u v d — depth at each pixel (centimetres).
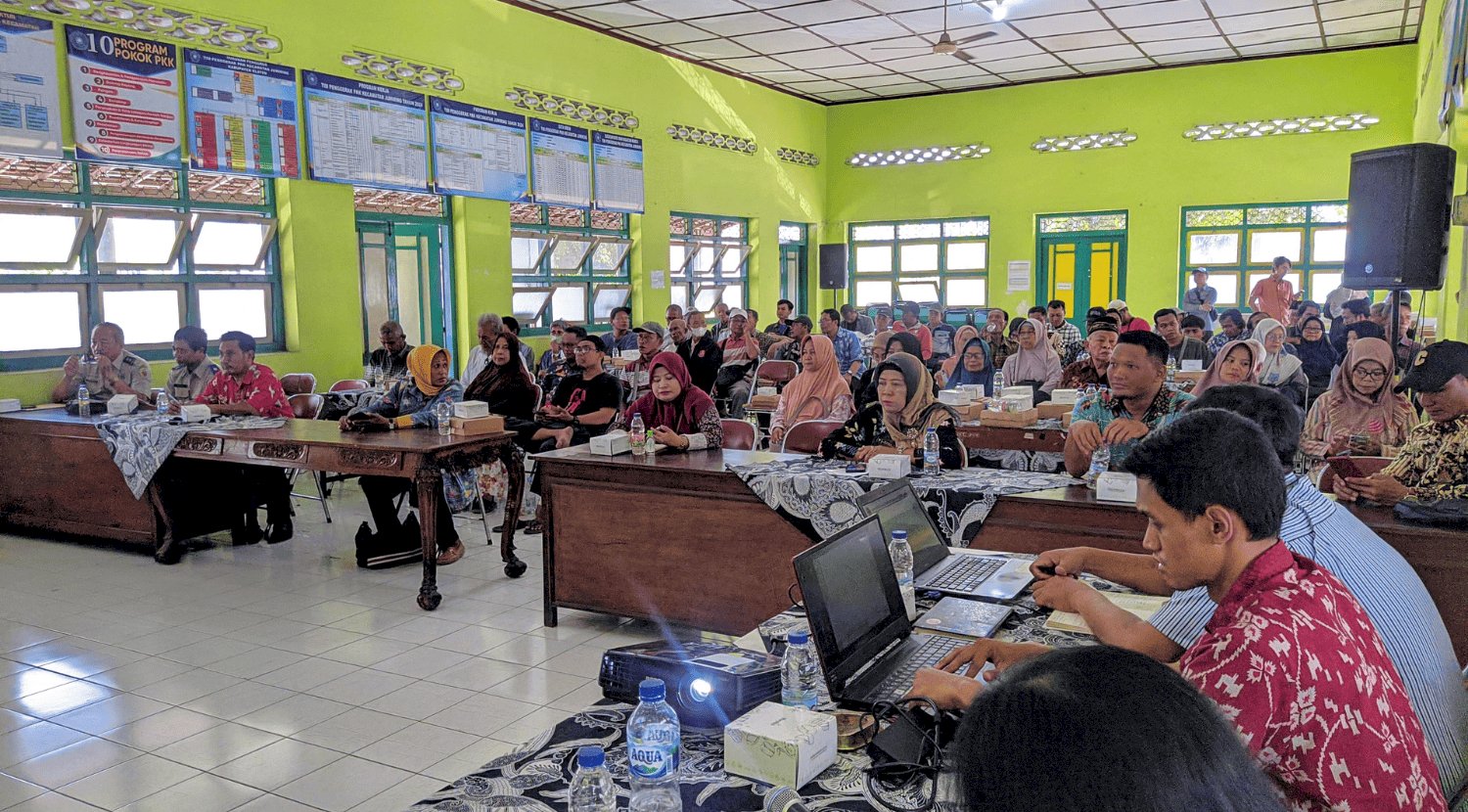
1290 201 1184
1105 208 1279
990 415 567
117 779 299
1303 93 1162
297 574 521
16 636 425
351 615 453
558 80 998
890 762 161
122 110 654
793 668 186
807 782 159
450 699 356
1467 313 576
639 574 412
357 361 823
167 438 526
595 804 146
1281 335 652
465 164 902
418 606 465
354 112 802
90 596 483
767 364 827
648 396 512
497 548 579
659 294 1161
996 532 338
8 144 601
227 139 715
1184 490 138
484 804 153
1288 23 1019
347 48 795
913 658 205
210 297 734
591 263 1079
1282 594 132
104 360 635
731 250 1299
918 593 254
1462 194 575
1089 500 323
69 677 379
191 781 297
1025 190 1326
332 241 795
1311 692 123
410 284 884
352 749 317
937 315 1142
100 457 561
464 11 893
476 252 921
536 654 402
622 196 1091
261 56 733
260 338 767
